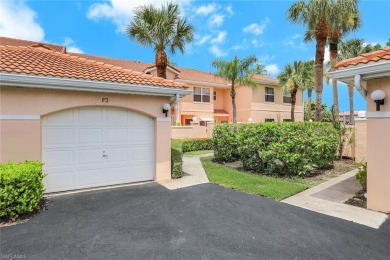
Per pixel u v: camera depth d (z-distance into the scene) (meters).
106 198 7.53
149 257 4.30
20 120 7.22
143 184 9.26
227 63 23.64
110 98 8.70
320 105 16.44
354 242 4.84
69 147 8.21
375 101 6.40
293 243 4.78
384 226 5.57
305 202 7.25
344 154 15.35
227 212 6.35
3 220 5.79
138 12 16.28
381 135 6.43
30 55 9.38
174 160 10.34
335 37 17.66
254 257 4.30
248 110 29.64
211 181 9.70
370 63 6.12
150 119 9.82
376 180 6.54
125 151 9.27
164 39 16.45
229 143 14.07
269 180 9.73
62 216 6.10
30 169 6.16
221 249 4.56
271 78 32.66
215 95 32.03
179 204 6.95
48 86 7.41
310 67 28.62
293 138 10.16
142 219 5.92
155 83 9.23
